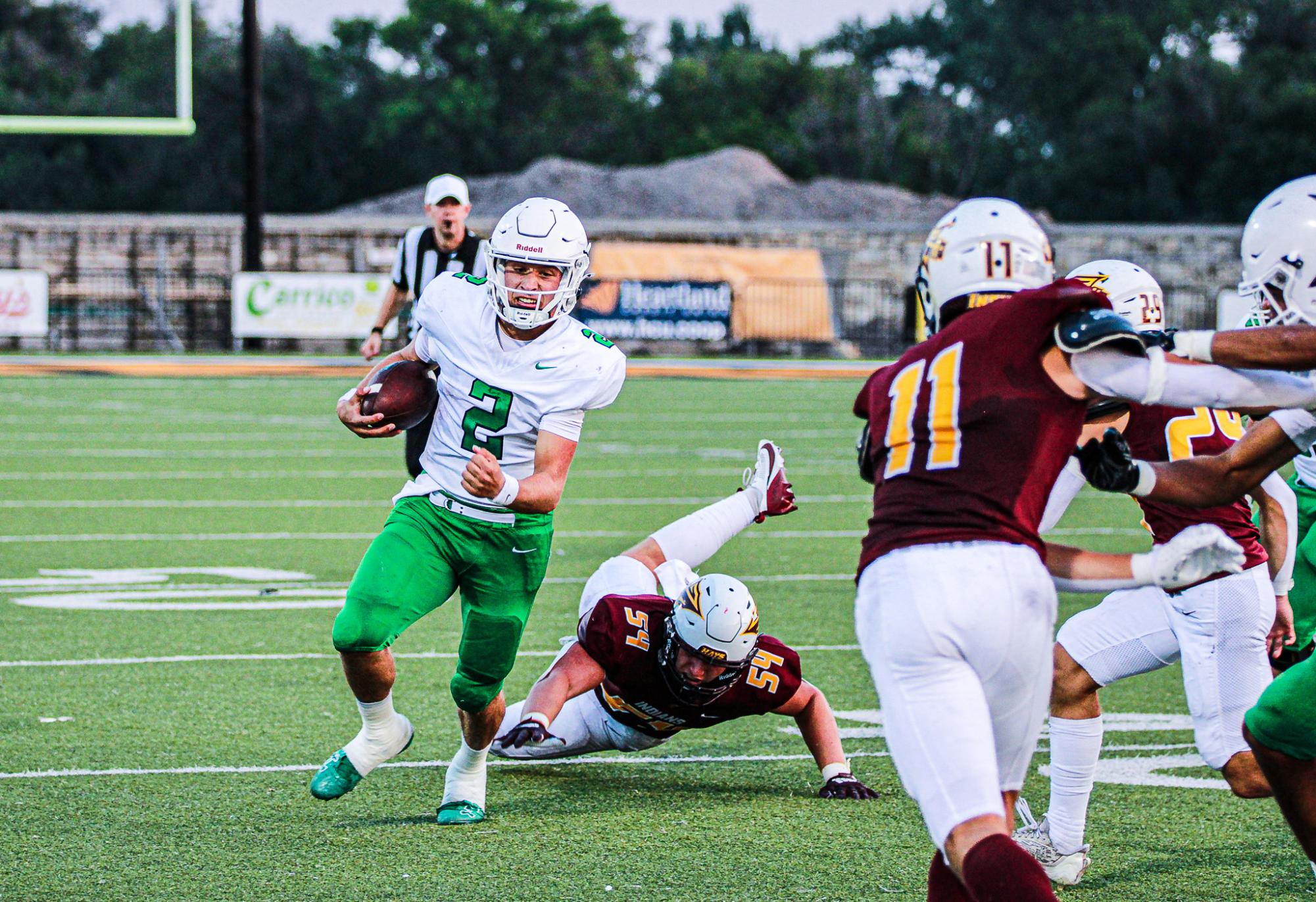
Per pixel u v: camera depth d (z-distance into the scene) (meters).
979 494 10.98
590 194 159.75
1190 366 11.16
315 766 19.03
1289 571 15.31
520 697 22.77
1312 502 18.14
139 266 109.00
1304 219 12.77
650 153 198.38
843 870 15.48
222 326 104.81
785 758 19.98
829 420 65.44
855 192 165.62
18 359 92.69
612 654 17.31
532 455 16.62
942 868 11.49
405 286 30.47
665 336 98.69
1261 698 13.05
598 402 16.42
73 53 192.00
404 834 16.59
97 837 16.27
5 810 17.11
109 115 184.12
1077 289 11.20
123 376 81.94
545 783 18.77
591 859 15.79
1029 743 11.69
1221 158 178.38
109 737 20.09
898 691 10.95
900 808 17.70
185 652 24.86
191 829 16.59
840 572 32.97
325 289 93.38
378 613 15.98
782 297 105.44
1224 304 92.69
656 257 105.25
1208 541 11.09
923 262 12.38
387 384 16.50
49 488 43.69
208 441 55.03
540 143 196.38
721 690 17.28
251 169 96.50
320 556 33.75
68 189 182.50
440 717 21.52
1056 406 11.09
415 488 16.86
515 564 16.58
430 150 193.75
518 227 15.84
